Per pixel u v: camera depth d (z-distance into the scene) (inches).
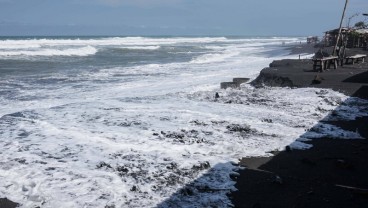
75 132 410.3
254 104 590.6
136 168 308.8
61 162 319.0
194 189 275.7
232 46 2974.9
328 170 321.7
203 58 1518.2
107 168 307.3
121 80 872.9
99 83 821.9
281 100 604.7
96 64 1232.2
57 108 533.0
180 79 897.5
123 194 262.5
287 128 451.5
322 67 838.5
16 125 435.5
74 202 249.3
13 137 388.2
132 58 1535.4
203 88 755.4
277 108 559.8
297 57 1563.7
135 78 909.8
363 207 251.9
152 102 600.1
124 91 725.9
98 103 576.7
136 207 245.9
